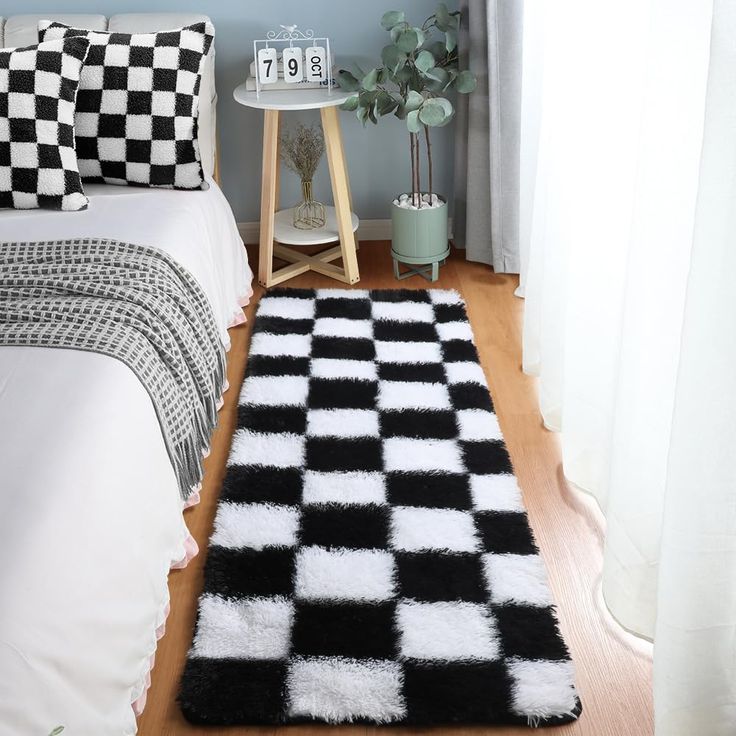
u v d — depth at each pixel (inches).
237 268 122.5
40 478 58.9
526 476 90.6
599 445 83.6
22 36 119.9
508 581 76.3
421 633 71.3
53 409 66.2
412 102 117.3
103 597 58.2
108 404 68.6
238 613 73.4
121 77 107.5
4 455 60.9
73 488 59.6
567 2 85.8
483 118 126.6
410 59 122.0
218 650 69.9
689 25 56.0
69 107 103.7
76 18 121.0
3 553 52.6
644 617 69.9
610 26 73.2
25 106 101.0
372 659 69.1
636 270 63.3
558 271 91.4
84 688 53.9
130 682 61.1
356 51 133.6
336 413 99.8
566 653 69.4
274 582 76.4
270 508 85.1
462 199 137.1
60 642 51.8
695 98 56.6
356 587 75.9
